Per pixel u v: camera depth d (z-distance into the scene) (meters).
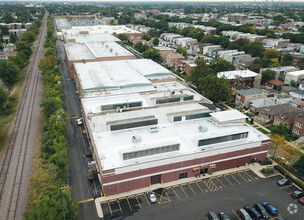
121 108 100.94
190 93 114.56
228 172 79.56
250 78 153.50
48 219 49.75
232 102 137.62
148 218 61.91
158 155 72.31
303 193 69.94
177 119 90.25
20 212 63.59
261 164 83.62
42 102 105.00
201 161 75.69
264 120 110.94
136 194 69.69
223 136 78.31
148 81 125.31
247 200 68.56
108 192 68.44
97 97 108.00
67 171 78.75
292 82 152.12
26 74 180.12
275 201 68.44
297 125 100.00
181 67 187.38
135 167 68.19
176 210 64.56
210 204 66.81
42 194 59.28
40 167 73.50
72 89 149.88
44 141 87.50
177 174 74.75
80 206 65.19
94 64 154.38
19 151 90.62
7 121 113.88
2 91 124.50
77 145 92.88
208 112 94.25
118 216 62.34
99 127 84.12
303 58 188.38
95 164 79.00
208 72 151.12
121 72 138.62
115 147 74.50
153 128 83.25
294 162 83.31
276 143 84.31
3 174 78.38
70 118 113.88
